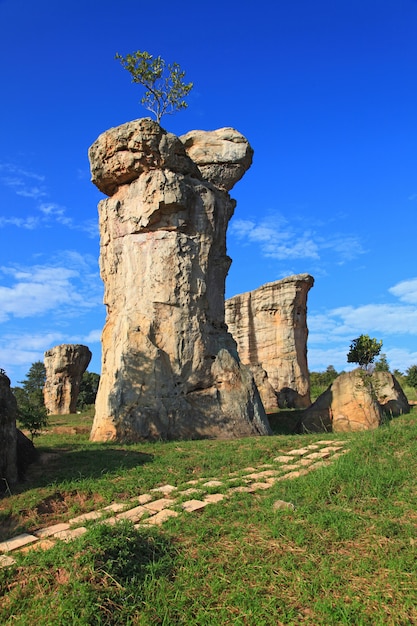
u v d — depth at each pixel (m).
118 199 18.34
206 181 19.61
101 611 4.87
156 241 17.38
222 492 8.75
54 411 37.09
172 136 17.62
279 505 7.74
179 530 6.93
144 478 9.57
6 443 9.12
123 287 17.62
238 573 5.67
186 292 17.34
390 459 9.86
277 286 35.97
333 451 11.80
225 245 19.47
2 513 7.73
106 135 17.70
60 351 37.66
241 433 16.55
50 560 5.83
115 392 15.91
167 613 4.96
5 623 4.89
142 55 20.52
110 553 5.76
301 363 35.38
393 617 4.78
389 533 6.54
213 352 17.67
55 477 9.56
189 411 16.38
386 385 21.83
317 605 4.98
